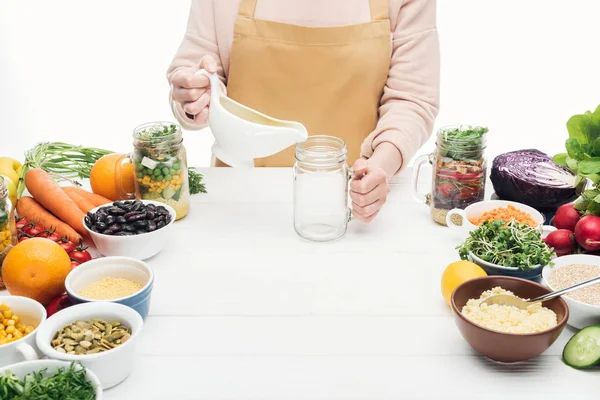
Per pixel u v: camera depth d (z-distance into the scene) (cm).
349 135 217
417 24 208
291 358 124
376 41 209
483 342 118
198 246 160
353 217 173
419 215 175
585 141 153
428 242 162
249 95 216
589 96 321
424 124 202
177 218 172
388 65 212
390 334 130
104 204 167
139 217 152
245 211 177
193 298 141
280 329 132
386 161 177
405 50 209
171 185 167
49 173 181
